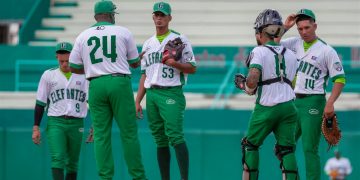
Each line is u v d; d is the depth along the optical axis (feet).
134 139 81.20
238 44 172.35
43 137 131.03
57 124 98.37
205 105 149.59
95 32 80.69
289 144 80.07
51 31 179.52
